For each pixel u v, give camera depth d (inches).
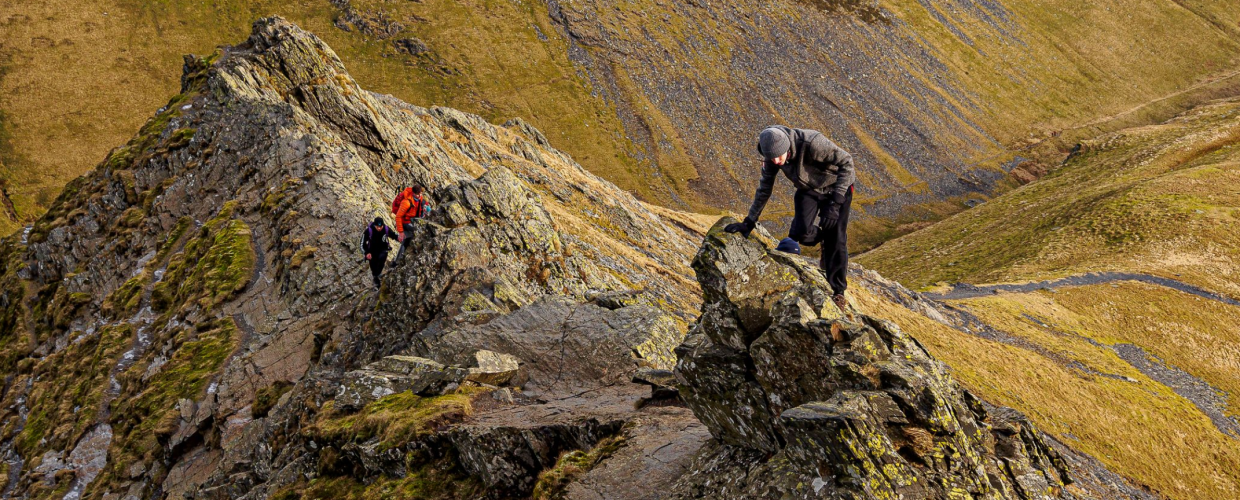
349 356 801.6
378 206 1210.0
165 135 1752.0
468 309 736.3
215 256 1187.9
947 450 290.4
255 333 1003.9
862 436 273.1
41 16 7180.1
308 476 565.0
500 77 7652.6
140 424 926.4
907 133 7706.7
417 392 549.0
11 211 5541.3
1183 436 1844.2
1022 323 2637.8
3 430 1236.5
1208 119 7362.2
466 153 2532.0
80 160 6082.7
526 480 433.1
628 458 391.2
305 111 1668.3
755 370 329.4
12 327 1662.2
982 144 7805.1
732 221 351.3
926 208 6584.6
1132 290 3088.1
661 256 2394.2
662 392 476.1
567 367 589.6
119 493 860.6
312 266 1053.8
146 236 1489.9
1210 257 3452.3
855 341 307.9
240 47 1951.3
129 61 7007.9
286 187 1280.8
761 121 7564.0
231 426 847.1
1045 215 4766.2
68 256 1672.0
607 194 2999.5
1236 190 4259.4
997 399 1803.6
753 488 304.3
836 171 303.4
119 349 1168.8
